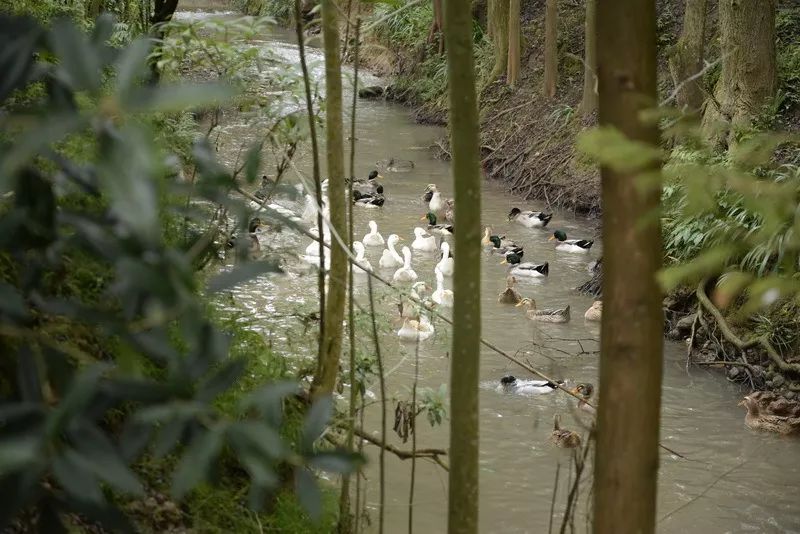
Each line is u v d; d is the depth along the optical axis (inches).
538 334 431.5
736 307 407.2
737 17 502.6
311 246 456.4
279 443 78.5
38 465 76.5
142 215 64.7
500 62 858.1
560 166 684.1
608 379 99.6
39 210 88.7
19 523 110.4
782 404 340.2
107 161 66.3
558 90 781.9
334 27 175.8
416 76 990.4
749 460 316.2
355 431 196.7
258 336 211.6
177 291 79.1
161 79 203.9
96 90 73.5
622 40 94.2
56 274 123.8
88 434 77.2
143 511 150.6
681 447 325.7
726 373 393.1
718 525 275.0
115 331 87.0
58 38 74.3
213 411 83.3
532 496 283.7
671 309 440.8
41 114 79.4
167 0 309.3
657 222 94.3
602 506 101.3
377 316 279.7
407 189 697.6
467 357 119.0
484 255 562.6
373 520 247.4
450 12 114.4
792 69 567.2
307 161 599.8
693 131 73.1
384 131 866.1
